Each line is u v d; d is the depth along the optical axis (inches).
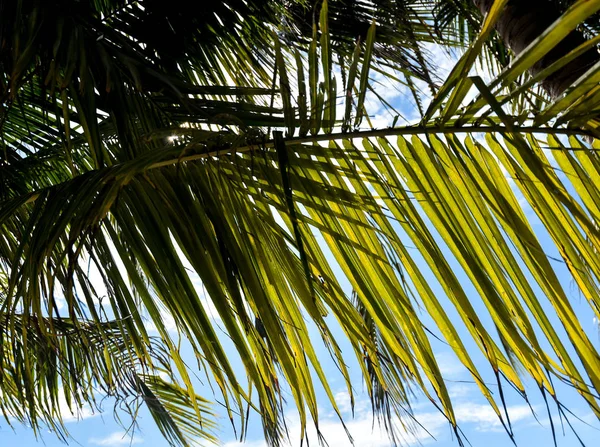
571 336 33.0
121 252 42.3
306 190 37.2
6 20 53.3
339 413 36.1
